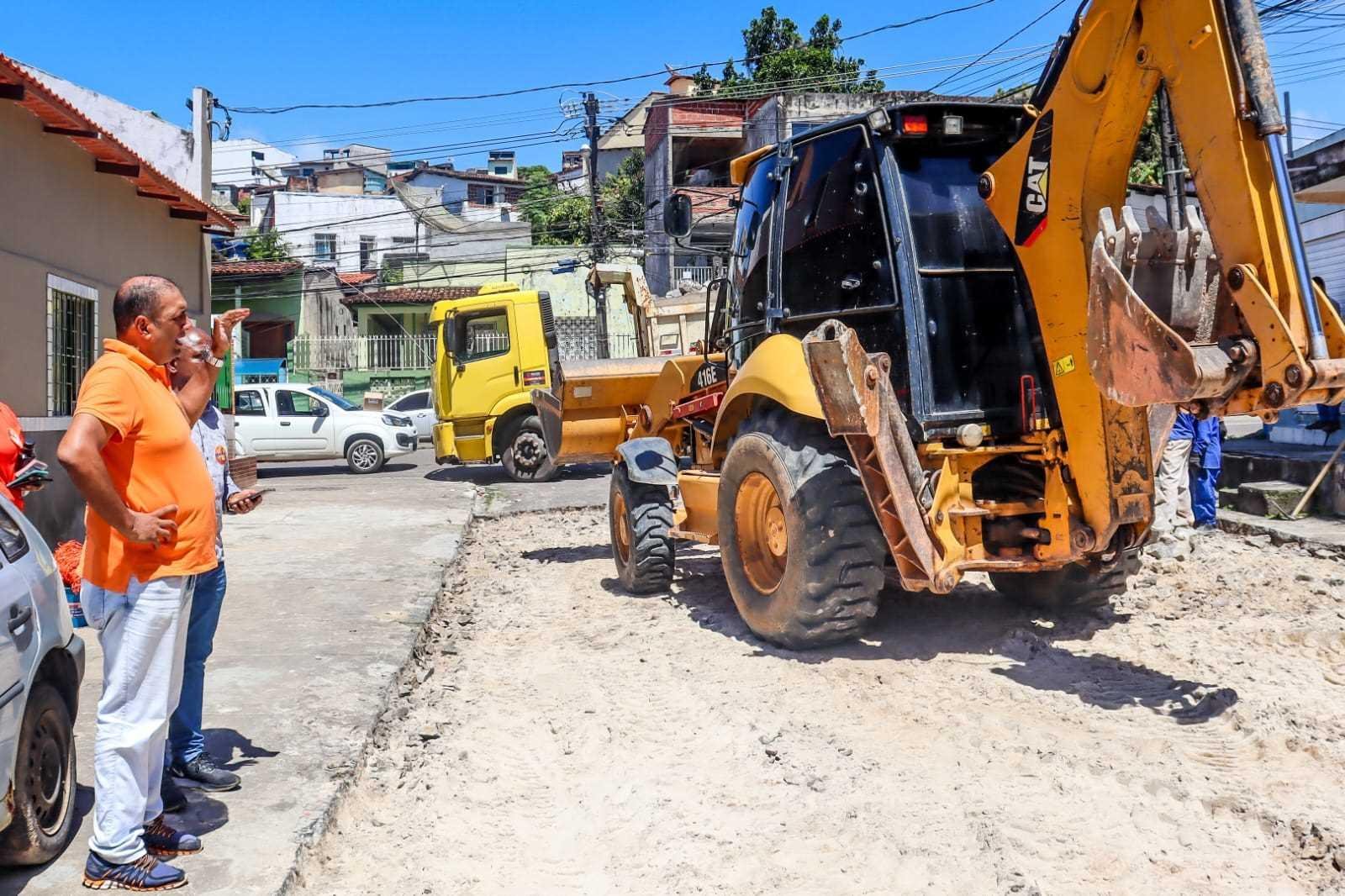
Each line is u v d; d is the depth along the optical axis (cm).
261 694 579
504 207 5862
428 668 678
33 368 1044
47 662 392
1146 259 468
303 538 1181
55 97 957
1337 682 564
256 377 3794
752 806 440
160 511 347
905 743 493
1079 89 516
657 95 4312
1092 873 364
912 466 573
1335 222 1560
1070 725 508
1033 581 714
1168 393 442
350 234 5291
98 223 1211
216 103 2339
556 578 1008
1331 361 422
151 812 373
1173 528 970
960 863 375
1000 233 621
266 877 367
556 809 458
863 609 616
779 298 691
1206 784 431
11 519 402
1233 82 442
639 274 1281
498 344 1897
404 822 446
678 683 616
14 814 353
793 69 3838
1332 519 1059
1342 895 343
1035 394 596
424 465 2372
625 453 877
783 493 619
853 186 639
